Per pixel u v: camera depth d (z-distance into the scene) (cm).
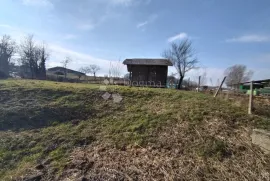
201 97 912
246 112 619
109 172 402
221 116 602
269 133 427
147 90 1035
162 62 2214
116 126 622
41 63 4241
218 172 385
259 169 379
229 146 453
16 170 427
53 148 510
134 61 2262
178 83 2919
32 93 903
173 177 380
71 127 629
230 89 1549
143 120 643
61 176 396
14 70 4209
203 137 501
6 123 649
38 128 627
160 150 477
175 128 570
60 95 903
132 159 446
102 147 505
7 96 861
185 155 446
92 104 819
